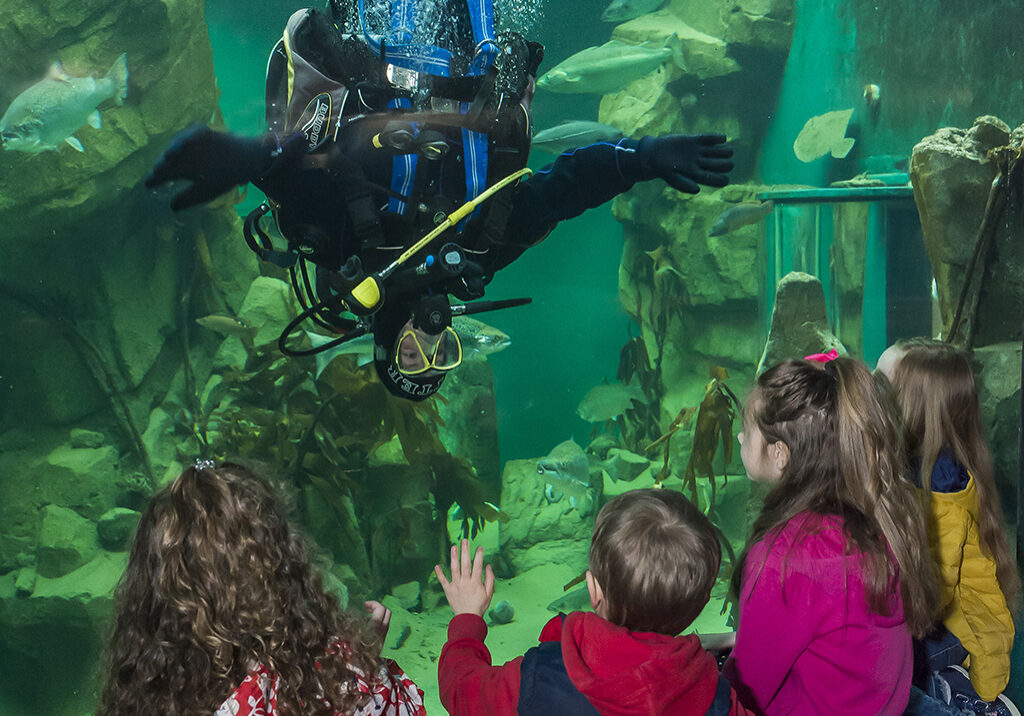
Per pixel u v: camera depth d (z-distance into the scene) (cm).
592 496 934
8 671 716
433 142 207
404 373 230
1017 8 722
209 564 136
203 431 765
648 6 930
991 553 221
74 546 746
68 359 859
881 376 217
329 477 713
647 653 146
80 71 788
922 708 189
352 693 143
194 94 867
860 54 949
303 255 225
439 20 221
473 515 792
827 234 644
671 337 1112
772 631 167
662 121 1101
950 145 473
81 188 806
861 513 172
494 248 246
